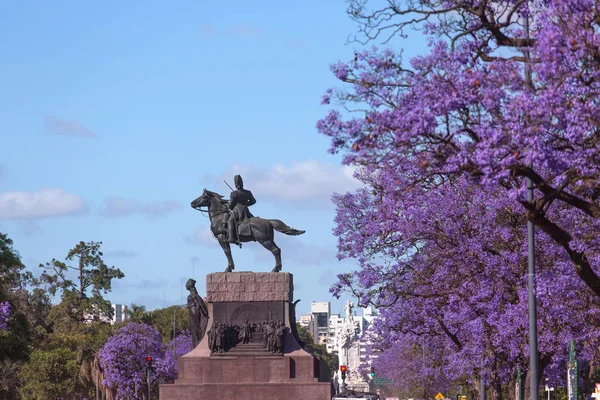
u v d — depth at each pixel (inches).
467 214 1793.8
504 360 1988.2
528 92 991.6
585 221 1453.0
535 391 1268.5
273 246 2578.7
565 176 1018.7
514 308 1672.0
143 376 4372.5
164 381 4552.2
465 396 3528.5
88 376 5017.2
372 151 1026.7
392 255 1942.7
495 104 991.0
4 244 2600.9
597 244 1358.3
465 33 1074.1
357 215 1994.3
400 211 1850.4
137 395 4421.8
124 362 4394.7
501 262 1733.5
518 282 1722.4
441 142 1029.2
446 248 1829.5
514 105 981.8
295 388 2475.4
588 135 1019.3
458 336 2202.3
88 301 6466.5
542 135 999.6
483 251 1758.1
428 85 1011.3
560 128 989.8
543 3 1082.1
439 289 1902.1
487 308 1779.0
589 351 1785.2
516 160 976.9
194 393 2497.5
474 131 1032.8
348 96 1044.5
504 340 1784.0
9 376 5113.2
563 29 979.3
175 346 4699.8
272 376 2495.1
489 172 978.1
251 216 2610.7
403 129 1002.1
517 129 975.0
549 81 983.6
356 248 1961.1
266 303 2532.0
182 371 2517.2
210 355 2513.5
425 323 2208.4
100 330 5521.7
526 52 1034.1
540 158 967.6
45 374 5059.1
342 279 1991.9
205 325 2571.4
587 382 3085.6
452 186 1780.3
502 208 1720.0
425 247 1920.5
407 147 1031.6
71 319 6274.6
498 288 1776.6
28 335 2650.1
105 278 6579.7
